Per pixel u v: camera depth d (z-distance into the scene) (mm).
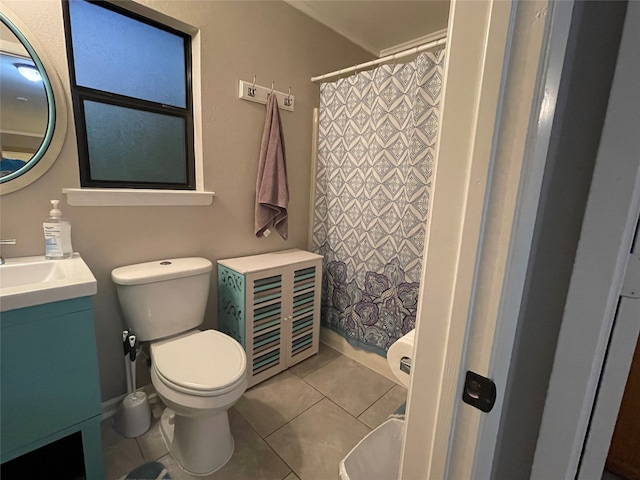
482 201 440
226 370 1241
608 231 471
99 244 1418
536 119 401
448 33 458
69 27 1295
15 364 927
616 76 438
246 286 1667
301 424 1534
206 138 1665
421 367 546
